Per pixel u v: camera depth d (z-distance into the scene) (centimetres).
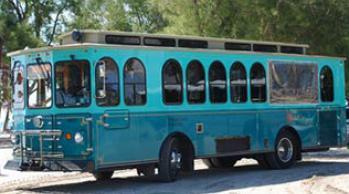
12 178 1719
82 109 1345
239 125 1650
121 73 1391
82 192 1357
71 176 1748
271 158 1761
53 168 1374
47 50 1397
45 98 1398
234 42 1667
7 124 4344
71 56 1365
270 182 1472
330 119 1923
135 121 1411
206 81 1573
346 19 2478
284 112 1778
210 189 1364
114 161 1366
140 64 1430
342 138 1961
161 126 1465
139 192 1329
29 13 4138
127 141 1393
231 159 1869
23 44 3762
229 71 1633
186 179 1559
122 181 1555
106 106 1359
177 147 1511
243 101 1666
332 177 1533
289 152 1803
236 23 2420
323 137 1897
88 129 1337
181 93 1515
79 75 1356
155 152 1454
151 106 1446
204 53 1573
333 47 2508
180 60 1517
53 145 1375
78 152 1342
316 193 1272
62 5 4238
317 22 2464
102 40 1391
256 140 1695
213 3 2405
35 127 1409
